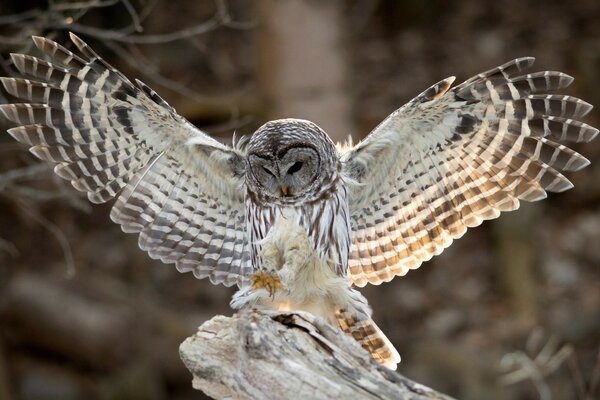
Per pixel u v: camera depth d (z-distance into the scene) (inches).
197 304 709.9
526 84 357.4
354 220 395.5
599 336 675.4
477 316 701.3
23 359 677.3
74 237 733.3
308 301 358.0
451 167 378.6
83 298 674.8
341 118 672.4
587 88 822.5
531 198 376.5
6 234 725.3
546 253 741.3
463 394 646.5
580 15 890.1
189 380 668.7
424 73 861.8
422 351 671.1
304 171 374.6
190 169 384.2
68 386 665.6
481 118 366.3
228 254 394.6
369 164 385.4
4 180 446.3
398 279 730.2
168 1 853.2
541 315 695.7
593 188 772.6
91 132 368.8
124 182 379.2
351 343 280.7
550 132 362.9
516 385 636.7
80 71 356.5
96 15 685.9
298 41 668.1
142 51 802.8
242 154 386.0
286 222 354.3
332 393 275.6
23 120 361.7
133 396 657.0
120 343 665.6
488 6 913.5
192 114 700.7
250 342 281.3
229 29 852.6
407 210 389.7
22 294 666.8
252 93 713.0
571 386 627.2
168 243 391.2
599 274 726.5
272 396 280.1
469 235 761.0
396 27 908.6
